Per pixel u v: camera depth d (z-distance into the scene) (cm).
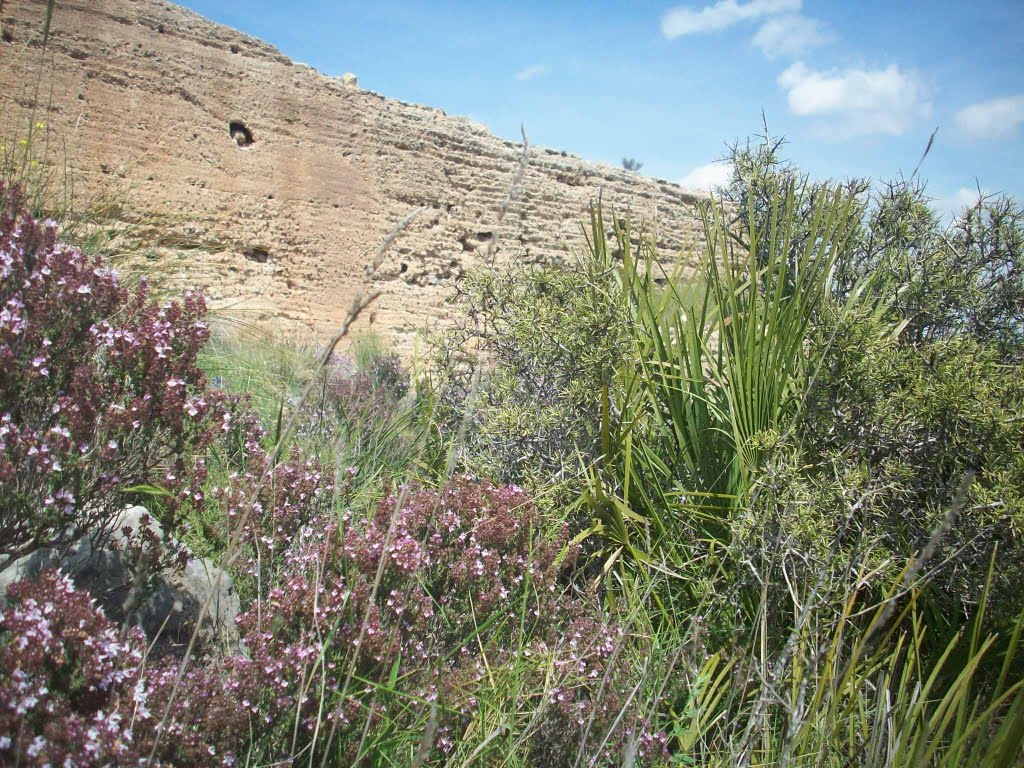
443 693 237
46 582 197
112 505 265
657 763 247
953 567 317
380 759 221
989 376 346
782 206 457
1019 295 418
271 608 247
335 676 232
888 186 450
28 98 1309
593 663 265
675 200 2203
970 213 433
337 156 1703
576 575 350
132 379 275
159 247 558
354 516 323
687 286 461
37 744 158
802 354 369
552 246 1914
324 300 1580
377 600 261
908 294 416
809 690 266
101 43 1435
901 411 338
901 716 262
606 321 392
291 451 348
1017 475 314
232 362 540
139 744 182
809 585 297
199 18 1602
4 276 252
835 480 320
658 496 378
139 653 212
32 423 253
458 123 1972
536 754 244
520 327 402
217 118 1566
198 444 282
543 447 394
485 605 280
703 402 392
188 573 276
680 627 320
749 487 339
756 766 240
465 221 1852
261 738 216
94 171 1348
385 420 481
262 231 1553
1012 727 214
